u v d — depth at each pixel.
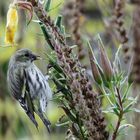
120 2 9.07
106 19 10.10
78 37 9.03
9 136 12.14
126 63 8.41
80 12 9.61
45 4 5.91
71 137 5.93
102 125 5.75
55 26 5.85
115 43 9.66
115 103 5.70
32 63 9.49
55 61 6.05
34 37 10.16
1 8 12.12
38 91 8.78
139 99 7.80
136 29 8.89
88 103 5.73
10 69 9.62
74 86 5.73
